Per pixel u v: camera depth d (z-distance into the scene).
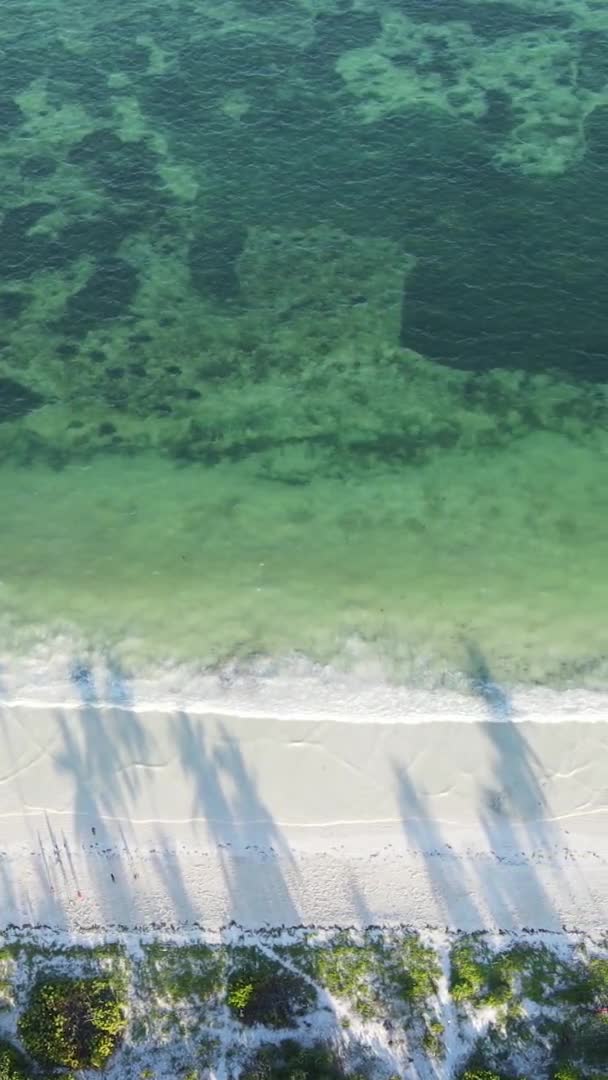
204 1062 26.56
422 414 43.16
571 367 44.53
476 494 40.09
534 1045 26.56
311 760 32.22
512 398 43.53
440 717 33.06
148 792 31.64
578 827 30.62
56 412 44.03
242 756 32.34
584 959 27.95
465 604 36.19
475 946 28.25
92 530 39.28
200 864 30.11
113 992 27.70
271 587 36.97
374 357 45.41
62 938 28.70
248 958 28.17
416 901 29.20
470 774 31.80
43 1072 26.42
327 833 30.67
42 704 33.78
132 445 42.66
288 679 34.19
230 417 43.53
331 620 35.84
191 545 38.56
